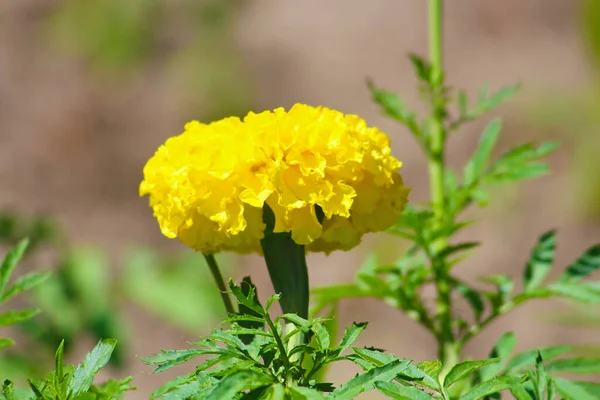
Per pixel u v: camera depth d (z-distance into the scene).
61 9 14.02
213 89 13.02
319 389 1.83
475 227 10.05
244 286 2.01
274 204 2.08
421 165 10.98
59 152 12.23
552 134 10.81
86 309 4.61
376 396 5.72
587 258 2.98
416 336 8.99
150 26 13.73
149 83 13.24
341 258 9.91
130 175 11.91
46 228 4.78
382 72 12.80
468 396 1.70
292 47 13.59
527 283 3.04
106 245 10.68
